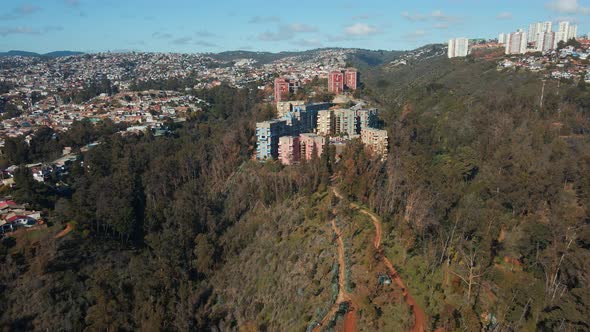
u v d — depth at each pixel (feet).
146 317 327.26
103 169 589.73
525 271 284.20
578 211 323.98
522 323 231.50
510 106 630.33
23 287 344.90
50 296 341.82
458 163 472.03
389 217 351.05
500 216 336.29
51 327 326.44
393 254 302.45
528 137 491.72
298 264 334.03
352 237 335.88
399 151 536.01
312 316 269.85
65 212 431.84
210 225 442.50
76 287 359.25
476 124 602.03
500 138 505.66
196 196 496.23
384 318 245.45
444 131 647.56
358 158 483.51
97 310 329.72
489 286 263.90
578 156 414.62
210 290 371.76
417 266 284.61
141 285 360.89
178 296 355.77
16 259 367.25
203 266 388.98
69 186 563.07
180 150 634.43
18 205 456.04
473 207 352.69
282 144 570.46
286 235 384.47
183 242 412.77
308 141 574.97
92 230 434.71
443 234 311.47
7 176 572.10
